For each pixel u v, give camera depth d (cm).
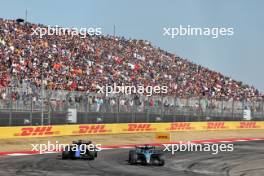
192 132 7262
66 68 7969
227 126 7950
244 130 8112
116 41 10719
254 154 4906
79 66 8356
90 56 9075
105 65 9025
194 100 7562
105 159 3928
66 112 5741
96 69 8606
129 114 6538
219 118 7888
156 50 11431
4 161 3572
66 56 8525
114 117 6341
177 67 10631
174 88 9312
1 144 4728
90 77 8125
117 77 8694
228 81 11038
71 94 5941
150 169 3350
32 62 7544
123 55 10050
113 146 5253
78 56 8781
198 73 10756
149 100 6888
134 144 5556
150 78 9381
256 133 7850
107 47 10094
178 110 7262
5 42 7744
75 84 7525
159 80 9469
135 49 10812
